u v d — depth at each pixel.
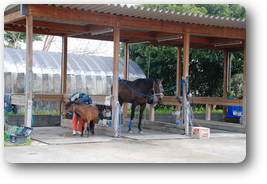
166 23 10.35
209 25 10.94
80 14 9.09
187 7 19.16
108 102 10.30
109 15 9.54
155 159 6.65
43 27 10.65
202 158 6.90
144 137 9.80
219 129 12.29
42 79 14.20
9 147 7.52
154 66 18.72
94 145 8.23
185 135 10.42
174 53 18.19
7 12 9.16
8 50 14.83
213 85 18.84
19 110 13.41
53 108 14.52
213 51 17.98
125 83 11.03
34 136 9.49
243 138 10.27
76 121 9.92
